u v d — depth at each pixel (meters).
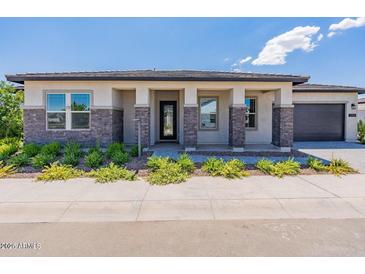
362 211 4.89
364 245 3.57
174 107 15.23
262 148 12.42
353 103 16.92
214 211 4.90
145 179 7.16
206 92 14.42
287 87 11.86
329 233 3.96
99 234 3.95
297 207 5.09
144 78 11.37
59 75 11.75
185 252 3.40
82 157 10.05
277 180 7.04
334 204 5.23
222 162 8.34
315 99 16.77
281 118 11.88
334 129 17.17
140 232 4.01
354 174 7.74
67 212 4.86
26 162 8.89
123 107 13.93
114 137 12.29
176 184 6.65
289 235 3.89
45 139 11.79
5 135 14.77
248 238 3.80
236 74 13.20
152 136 13.77
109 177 7.11
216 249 3.48
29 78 11.32
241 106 11.82
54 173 7.31
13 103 15.03
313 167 8.27
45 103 11.73
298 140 17.03
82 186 6.50
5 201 5.39
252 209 4.99
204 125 14.55
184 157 8.66
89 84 11.76
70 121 11.84
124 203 5.29
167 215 4.72
